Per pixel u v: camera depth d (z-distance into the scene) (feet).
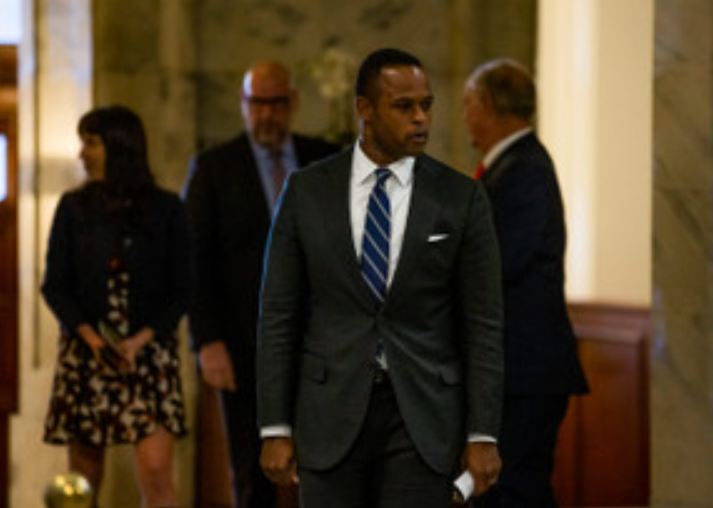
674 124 42.57
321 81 57.98
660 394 43.52
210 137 57.47
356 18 58.90
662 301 43.27
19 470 56.44
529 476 39.19
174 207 42.91
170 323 42.32
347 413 30.01
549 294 39.06
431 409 30.27
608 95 62.39
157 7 56.08
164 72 56.18
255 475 46.68
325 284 30.35
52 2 55.57
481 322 30.50
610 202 62.44
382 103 29.91
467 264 30.63
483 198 30.89
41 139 55.62
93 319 41.98
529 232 38.50
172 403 42.32
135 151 42.42
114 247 41.98
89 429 41.47
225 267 46.65
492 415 30.35
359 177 30.60
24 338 56.03
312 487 30.40
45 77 55.62
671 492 43.34
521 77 39.83
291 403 30.99
